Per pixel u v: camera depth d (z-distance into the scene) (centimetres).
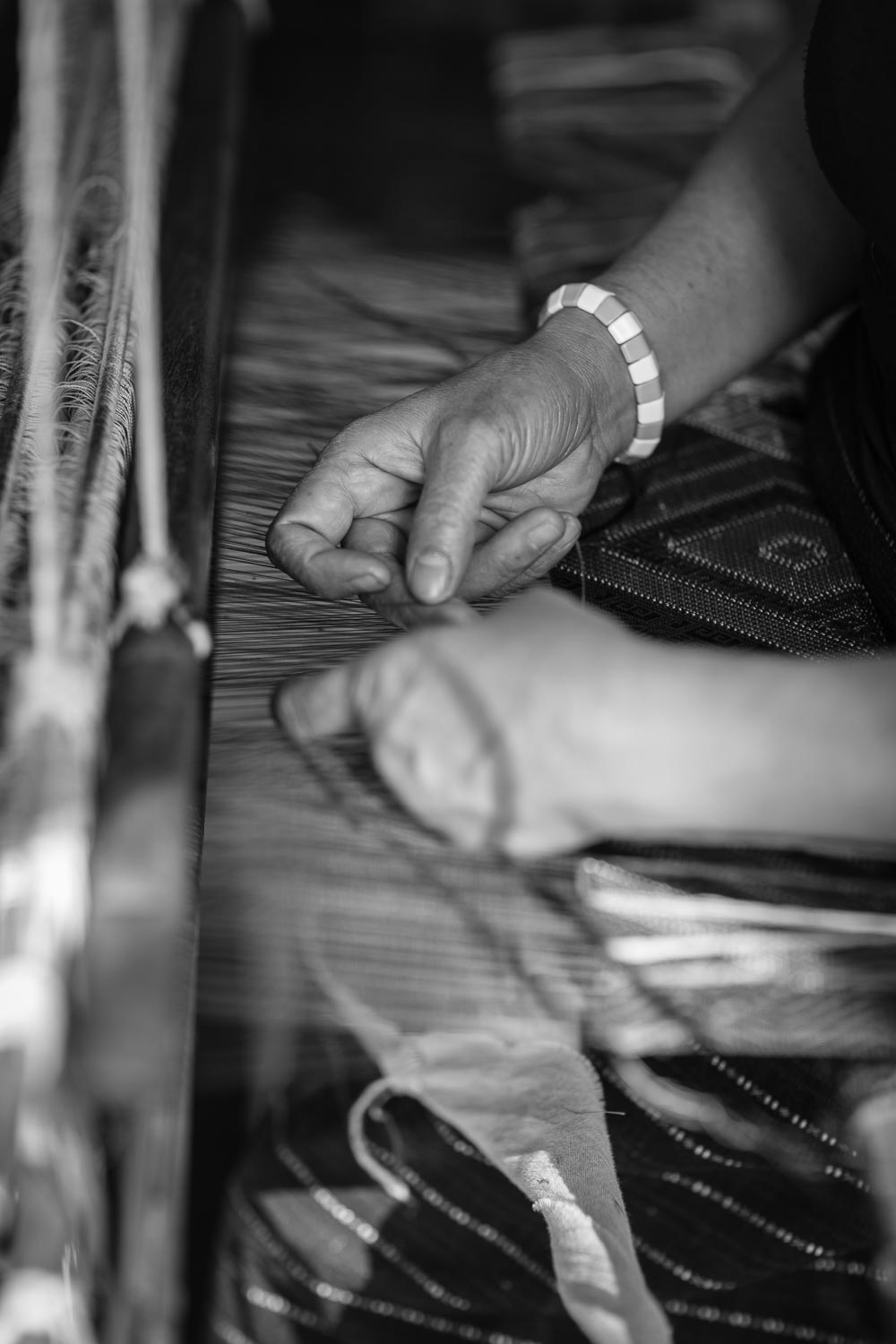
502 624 53
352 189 157
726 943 56
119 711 48
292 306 125
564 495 78
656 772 49
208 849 56
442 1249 58
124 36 54
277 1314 56
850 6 66
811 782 47
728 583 83
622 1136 59
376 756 53
